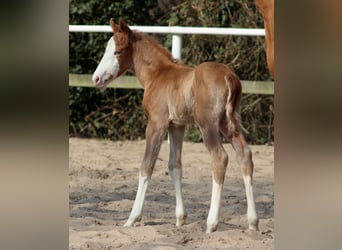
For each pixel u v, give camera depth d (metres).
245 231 9.38
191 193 13.29
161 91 10.59
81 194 12.95
